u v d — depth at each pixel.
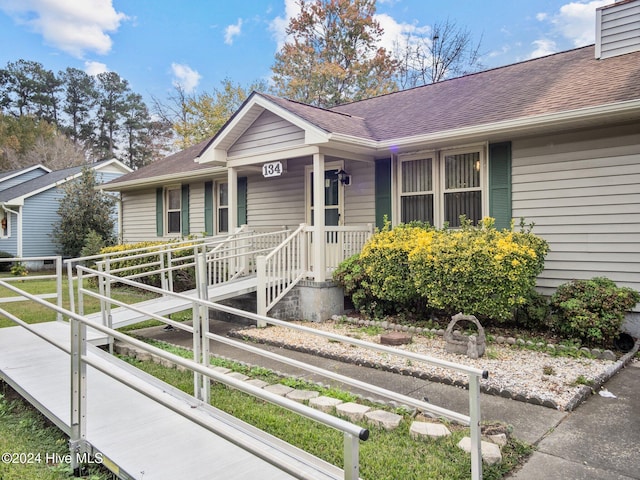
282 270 7.49
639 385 4.48
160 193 13.88
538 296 6.44
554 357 5.27
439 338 6.15
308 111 7.88
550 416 3.68
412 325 6.75
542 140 6.73
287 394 4.07
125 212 15.30
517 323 6.54
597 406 3.92
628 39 7.54
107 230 18.27
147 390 2.76
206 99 28.78
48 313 8.41
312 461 2.66
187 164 12.81
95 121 40.97
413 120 8.21
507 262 5.60
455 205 7.61
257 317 3.57
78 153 36.00
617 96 5.70
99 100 41.19
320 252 7.48
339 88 26.12
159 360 5.23
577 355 5.32
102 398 3.70
